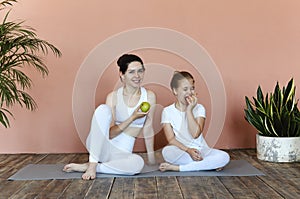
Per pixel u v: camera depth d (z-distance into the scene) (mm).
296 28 4012
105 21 3928
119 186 2746
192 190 2639
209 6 3959
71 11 3910
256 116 3541
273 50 4016
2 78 3061
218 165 3121
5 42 3166
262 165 3342
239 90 4023
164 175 3020
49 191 2637
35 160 3619
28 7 3885
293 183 2787
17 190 2666
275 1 4000
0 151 3939
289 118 3365
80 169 3127
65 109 3951
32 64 3754
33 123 3945
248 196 2506
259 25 3998
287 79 4035
